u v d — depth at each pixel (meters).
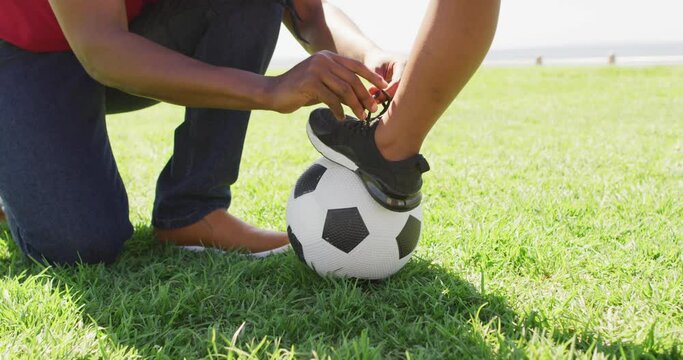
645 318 1.73
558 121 7.76
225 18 2.30
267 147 5.50
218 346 1.57
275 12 2.36
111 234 2.18
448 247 2.35
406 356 1.54
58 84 2.13
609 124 7.32
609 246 2.41
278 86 1.64
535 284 2.05
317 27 2.44
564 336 1.58
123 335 1.63
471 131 6.69
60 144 2.11
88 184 2.14
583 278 2.10
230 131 2.36
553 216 2.86
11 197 2.12
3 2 2.03
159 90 1.71
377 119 1.83
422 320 1.76
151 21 2.31
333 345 1.62
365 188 1.89
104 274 2.12
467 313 1.79
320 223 1.93
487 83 15.81
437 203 3.14
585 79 16.59
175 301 1.83
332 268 1.96
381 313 1.78
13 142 2.08
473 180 3.73
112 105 2.55
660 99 11.02
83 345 1.55
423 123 1.71
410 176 1.79
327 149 1.90
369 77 1.68
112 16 1.73
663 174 4.04
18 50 2.12
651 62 31.92
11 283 1.92
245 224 2.46
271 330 1.69
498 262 2.22
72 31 1.70
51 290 1.93
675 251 2.29
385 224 1.90
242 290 1.94
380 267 1.95
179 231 2.41
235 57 2.34
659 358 1.49
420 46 1.59
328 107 1.82
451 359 1.52
